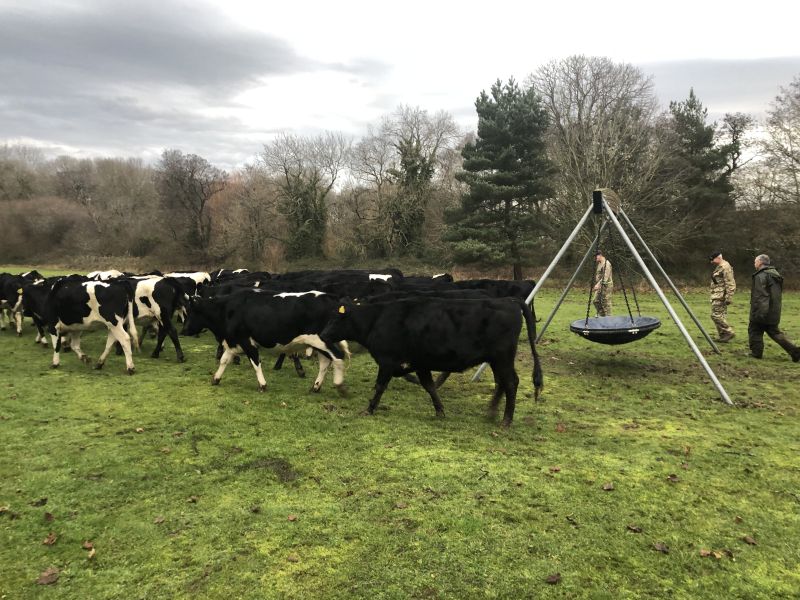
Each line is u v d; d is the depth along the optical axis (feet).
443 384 27.99
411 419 22.09
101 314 28.86
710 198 96.43
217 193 163.84
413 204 131.34
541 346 38.47
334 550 12.50
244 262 143.23
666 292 80.69
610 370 31.17
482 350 21.04
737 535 13.24
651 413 23.17
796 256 89.71
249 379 28.63
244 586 11.27
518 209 101.96
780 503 14.85
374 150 134.92
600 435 20.33
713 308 38.78
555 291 84.79
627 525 13.61
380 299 28.94
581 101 106.63
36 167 265.13
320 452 18.29
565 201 98.37
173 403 23.70
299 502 14.74
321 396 25.44
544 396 25.90
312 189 141.08
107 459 17.37
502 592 11.09
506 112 96.12
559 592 11.09
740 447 19.01
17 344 38.50
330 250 139.64
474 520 13.73
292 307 25.12
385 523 13.64
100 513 14.12
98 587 11.23
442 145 140.67
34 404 23.15
